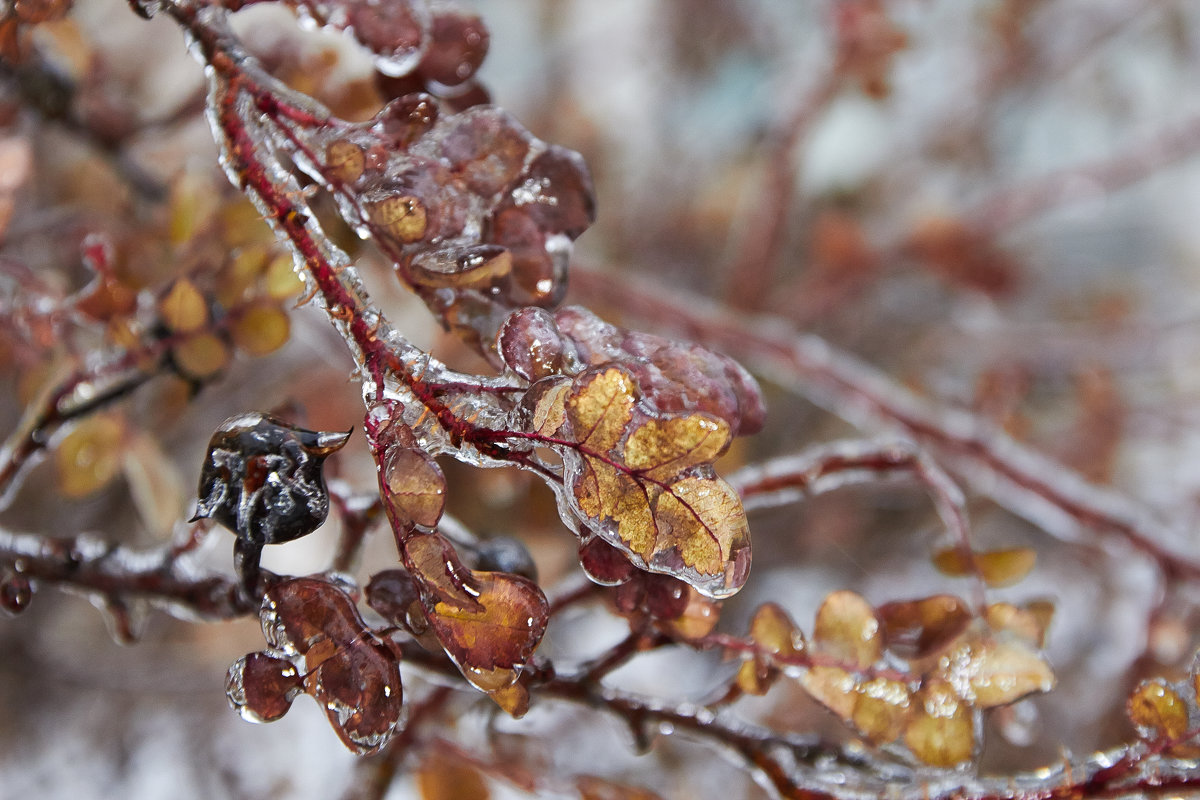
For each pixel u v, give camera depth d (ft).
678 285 2.85
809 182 3.01
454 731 1.05
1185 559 1.35
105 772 2.37
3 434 1.88
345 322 0.77
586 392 0.76
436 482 0.76
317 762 2.28
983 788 0.84
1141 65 3.18
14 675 2.37
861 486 2.60
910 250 2.45
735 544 0.76
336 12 0.85
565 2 3.19
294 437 0.77
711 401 0.78
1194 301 3.42
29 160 0.93
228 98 0.79
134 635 0.94
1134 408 2.61
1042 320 3.19
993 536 2.53
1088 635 2.17
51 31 1.07
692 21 3.11
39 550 0.92
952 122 2.95
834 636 0.85
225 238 0.95
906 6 2.05
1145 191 3.75
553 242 0.82
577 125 2.92
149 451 1.05
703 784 1.95
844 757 0.90
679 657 2.19
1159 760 0.83
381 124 0.81
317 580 0.78
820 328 2.83
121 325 0.93
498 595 0.77
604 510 0.76
